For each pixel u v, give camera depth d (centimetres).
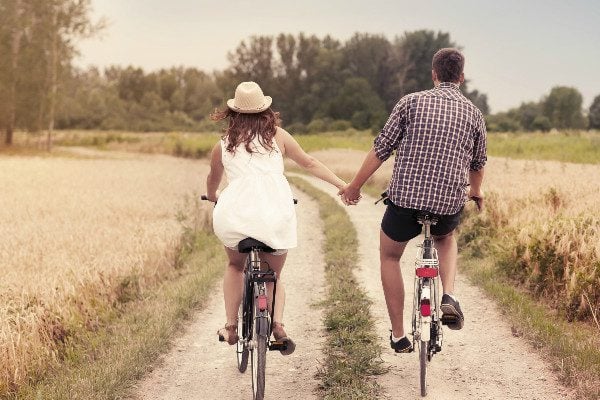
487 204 1136
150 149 6519
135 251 937
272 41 14300
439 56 479
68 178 2602
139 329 661
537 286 755
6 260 898
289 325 685
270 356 586
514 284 812
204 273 895
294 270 970
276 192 454
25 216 1448
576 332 601
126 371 528
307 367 552
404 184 459
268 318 431
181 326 675
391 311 506
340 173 2906
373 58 13988
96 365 555
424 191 454
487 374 516
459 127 457
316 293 823
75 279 753
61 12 5716
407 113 466
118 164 3850
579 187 1251
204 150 5588
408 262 1014
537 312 662
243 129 459
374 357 541
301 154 481
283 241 447
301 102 14000
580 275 680
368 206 1781
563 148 3675
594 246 710
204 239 1243
